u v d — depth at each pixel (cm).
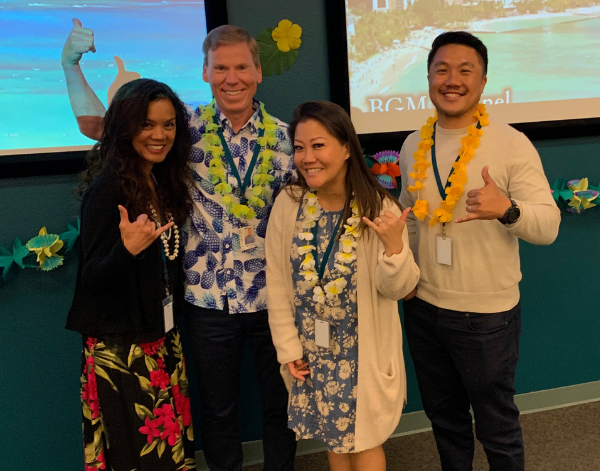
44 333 211
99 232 149
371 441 156
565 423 246
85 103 199
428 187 174
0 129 193
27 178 199
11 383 212
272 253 166
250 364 231
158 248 160
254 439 238
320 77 216
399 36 216
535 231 151
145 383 158
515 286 171
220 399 189
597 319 259
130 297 154
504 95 227
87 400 161
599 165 243
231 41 166
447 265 168
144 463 159
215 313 180
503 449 175
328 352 159
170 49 202
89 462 162
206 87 208
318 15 211
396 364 158
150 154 156
